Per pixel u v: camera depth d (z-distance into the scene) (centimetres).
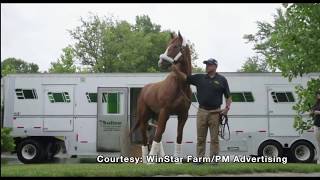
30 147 1817
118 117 1755
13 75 1798
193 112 1741
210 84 927
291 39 1067
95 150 1759
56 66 4072
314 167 877
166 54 1007
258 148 1744
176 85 1009
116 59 4469
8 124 1786
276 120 1750
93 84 1775
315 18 1050
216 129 927
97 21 4434
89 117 1769
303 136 1742
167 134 1731
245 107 1752
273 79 1758
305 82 1741
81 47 4359
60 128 1775
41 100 1788
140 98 1151
